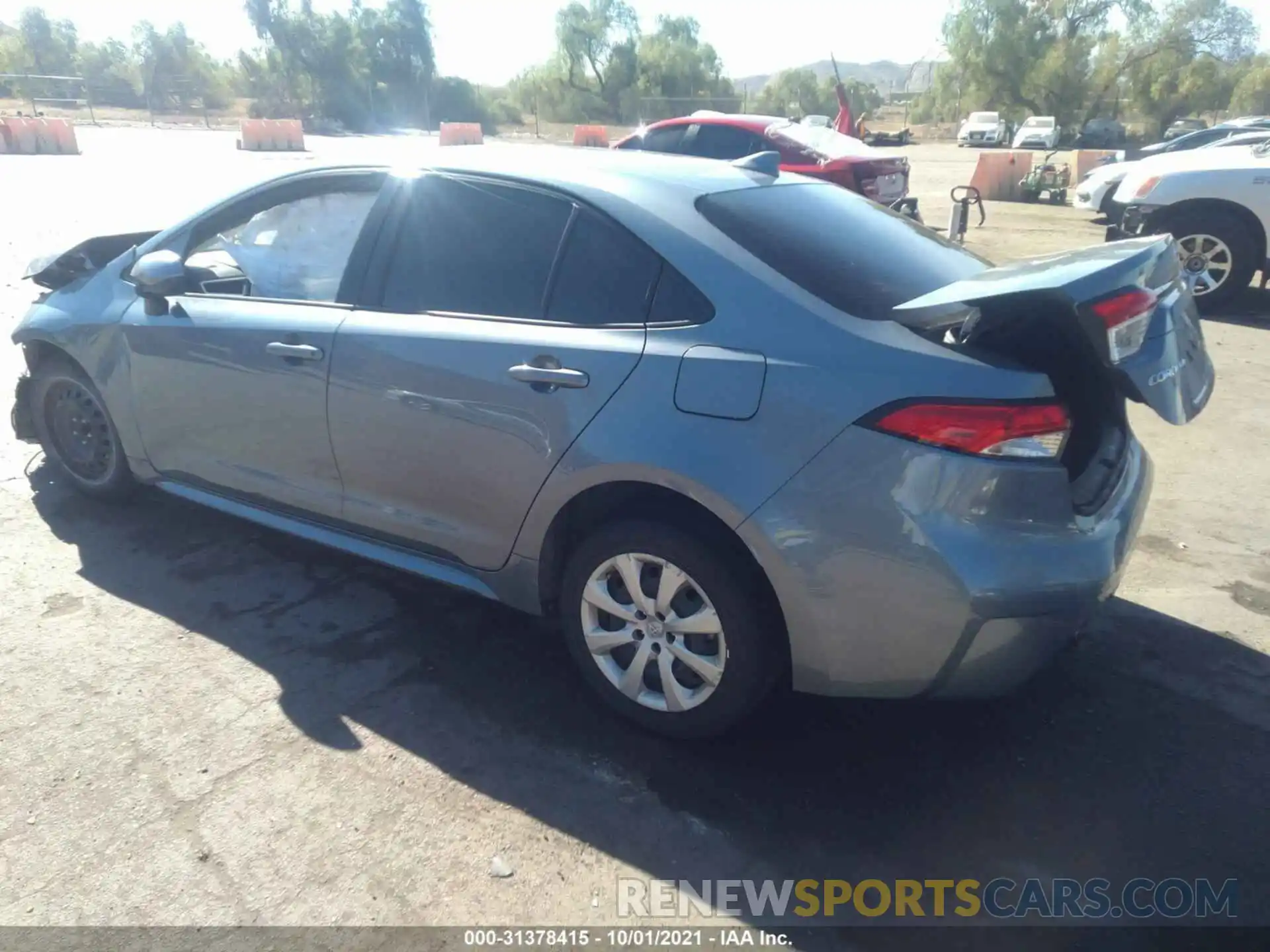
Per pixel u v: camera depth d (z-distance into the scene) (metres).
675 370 2.71
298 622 3.63
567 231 3.04
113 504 4.56
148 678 3.26
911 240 3.38
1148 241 2.84
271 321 3.55
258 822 2.63
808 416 2.54
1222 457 5.46
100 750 2.90
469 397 3.06
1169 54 50.62
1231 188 8.60
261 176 3.86
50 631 3.52
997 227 14.44
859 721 3.11
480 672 3.35
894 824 2.68
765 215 3.08
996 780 2.86
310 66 54.72
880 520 2.47
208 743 2.94
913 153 38.03
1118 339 2.43
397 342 3.21
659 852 2.57
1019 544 2.46
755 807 2.73
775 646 2.76
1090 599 2.54
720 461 2.62
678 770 2.87
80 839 2.56
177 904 2.37
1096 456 2.89
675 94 59.97
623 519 2.89
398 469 3.32
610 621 3.03
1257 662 3.46
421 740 2.98
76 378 4.32
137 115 48.66
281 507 3.79
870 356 2.54
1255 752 2.99
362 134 48.09
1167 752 2.99
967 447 2.42
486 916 2.36
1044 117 47.84
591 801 2.74
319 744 2.95
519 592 3.21
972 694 2.65
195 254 3.98
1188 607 3.84
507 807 2.71
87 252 4.56
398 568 3.47
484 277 3.17
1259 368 7.21
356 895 2.41
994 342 2.63
